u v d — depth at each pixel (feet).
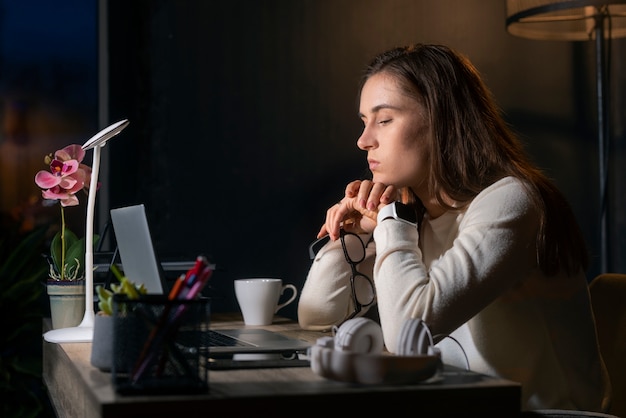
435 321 4.48
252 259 9.71
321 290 6.14
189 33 9.68
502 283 4.70
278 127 9.80
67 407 4.53
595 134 10.45
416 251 4.82
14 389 9.13
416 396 3.26
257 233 9.73
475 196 5.28
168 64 9.66
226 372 3.74
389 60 5.55
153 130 9.66
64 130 10.23
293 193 9.81
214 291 7.46
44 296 9.75
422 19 10.12
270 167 9.78
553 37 9.57
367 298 6.26
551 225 4.95
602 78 9.36
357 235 6.16
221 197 9.68
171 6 9.66
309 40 9.87
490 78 10.25
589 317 5.24
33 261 9.57
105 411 2.99
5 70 10.10
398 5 10.07
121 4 9.65
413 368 3.36
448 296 4.52
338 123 9.92
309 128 9.86
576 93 10.44
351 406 3.21
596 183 10.44
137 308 3.22
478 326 5.03
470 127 5.32
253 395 3.13
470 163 5.28
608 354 5.74
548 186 5.21
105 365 3.82
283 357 4.51
